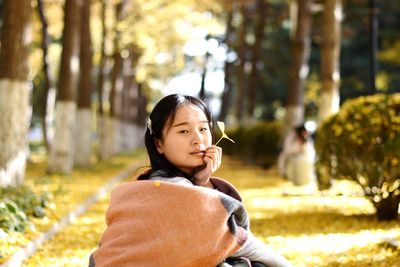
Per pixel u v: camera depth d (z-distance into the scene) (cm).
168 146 300
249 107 3244
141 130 5628
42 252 716
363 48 3703
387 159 898
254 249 295
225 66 4141
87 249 763
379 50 3566
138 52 3219
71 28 1814
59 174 1811
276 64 4350
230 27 3806
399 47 3372
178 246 273
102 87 2806
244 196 1432
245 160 2850
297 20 2095
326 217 1027
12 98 1230
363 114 919
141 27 2562
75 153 2203
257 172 2289
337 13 1647
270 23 3562
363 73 3678
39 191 1270
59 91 1831
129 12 2578
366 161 916
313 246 755
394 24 3512
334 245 751
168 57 3591
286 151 1731
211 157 299
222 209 279
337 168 971
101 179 1809
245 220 293
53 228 856
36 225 854
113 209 292
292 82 2098
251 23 3944
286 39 4272
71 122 1844
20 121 1243
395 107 901
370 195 938
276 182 1788
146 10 2577
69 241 814
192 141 298
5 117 1225
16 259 619
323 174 1052
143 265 275
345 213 1073
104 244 288
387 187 914
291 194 1433
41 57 2894
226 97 4147
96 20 2886
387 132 896
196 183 303
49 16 2566
